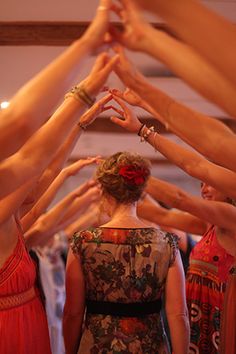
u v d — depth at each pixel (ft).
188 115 8.38
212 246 12.68
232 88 6.40
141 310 10.23
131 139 34.78
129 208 10.50
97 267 10.19
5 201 9.34
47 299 16.79
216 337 12.44
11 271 9.75
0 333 9.64
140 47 6.68
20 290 9.89
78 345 10.77
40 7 16.81
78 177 54.13
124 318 10.17
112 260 10.14
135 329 10.16
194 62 6.48
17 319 9.80
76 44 7.23
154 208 14.17
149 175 10.60
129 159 10.41
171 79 22.75
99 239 10.23
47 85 7.14
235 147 8.21
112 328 10.14
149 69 22.48
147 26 6.64
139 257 10.17
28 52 19.69
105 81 8.24
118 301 10.18
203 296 12.62
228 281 10.77
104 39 7.22
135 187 10.33
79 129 10.83
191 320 12.66
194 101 26.30
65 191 53.98
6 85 23.68
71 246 10.41
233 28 5.89
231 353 10.40
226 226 12.09
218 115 29.07
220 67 5.90
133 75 8.15
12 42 18.47
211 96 6.53
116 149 39.06
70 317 10.53
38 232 12.66
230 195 10.00
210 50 5.87
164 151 10.57
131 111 10.71
